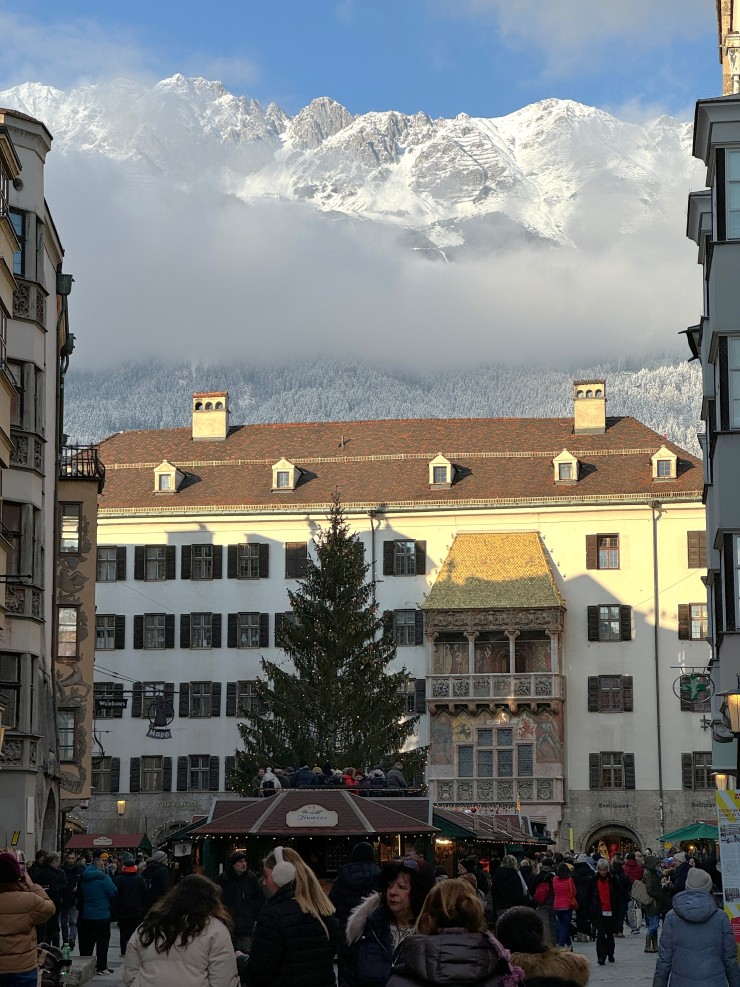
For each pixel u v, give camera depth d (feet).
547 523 317.22
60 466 203.92
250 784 266.98
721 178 143.84
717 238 143.23
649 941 147.95
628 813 303.07
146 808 317.83
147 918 48.47
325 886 144.25
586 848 303.68
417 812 142.82
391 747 271.08
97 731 321.32
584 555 314.35
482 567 312.50
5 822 153.58
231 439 349.00
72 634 213.46
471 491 323.78
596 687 308.60
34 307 164.25
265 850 143.33
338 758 269.03
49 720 173.99
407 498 324.80
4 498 158.40
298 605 280.51
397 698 278.87
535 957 46.09
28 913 58.18
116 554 328.90
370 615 279.90
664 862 206.80
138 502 330.54
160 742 320.50
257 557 325.62
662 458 317.83
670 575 310.86
